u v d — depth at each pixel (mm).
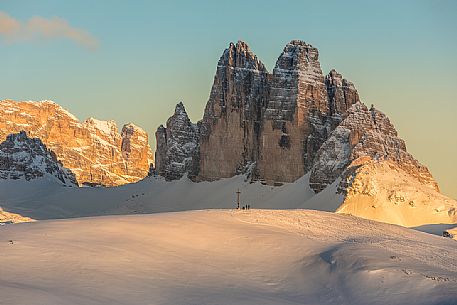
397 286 56594
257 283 59938
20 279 50625
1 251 57750
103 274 55000
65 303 45906
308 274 62750
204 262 63781
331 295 57250
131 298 50406
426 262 66125
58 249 60094
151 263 60562
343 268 62031
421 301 53375
